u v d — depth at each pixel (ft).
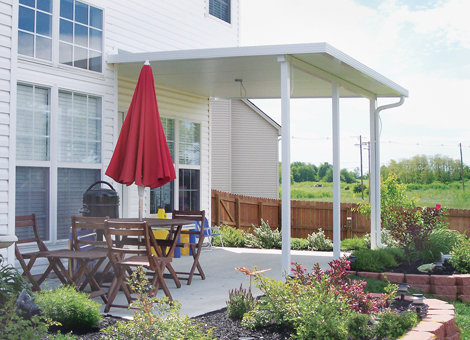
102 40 24.95
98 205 21.24
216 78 28.63
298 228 46.62
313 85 30.81
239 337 13.01
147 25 28.78
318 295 13.73
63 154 22.53
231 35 37.81
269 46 21.59
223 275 23.79
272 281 15.03
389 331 13.17
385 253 24.22
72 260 19.61
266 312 14.30
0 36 18.03
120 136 21.45
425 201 115.96
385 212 36.35
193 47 33.27
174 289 20.35
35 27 21.39
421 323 14.53
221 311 15.99
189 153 34.35
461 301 21.35
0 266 16.74
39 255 17.22
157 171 20.88
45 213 21.52
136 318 11.87
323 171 131.54
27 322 11.03
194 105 34.55
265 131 71.15
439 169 116.06
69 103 22.99
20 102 20.71
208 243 36.09
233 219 45.39
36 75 21.22
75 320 13.52
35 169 21.18
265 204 47.34
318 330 12.33
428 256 24.77
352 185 129.80
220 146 69.56
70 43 23.11
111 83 25.17
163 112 31.68
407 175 119.55
